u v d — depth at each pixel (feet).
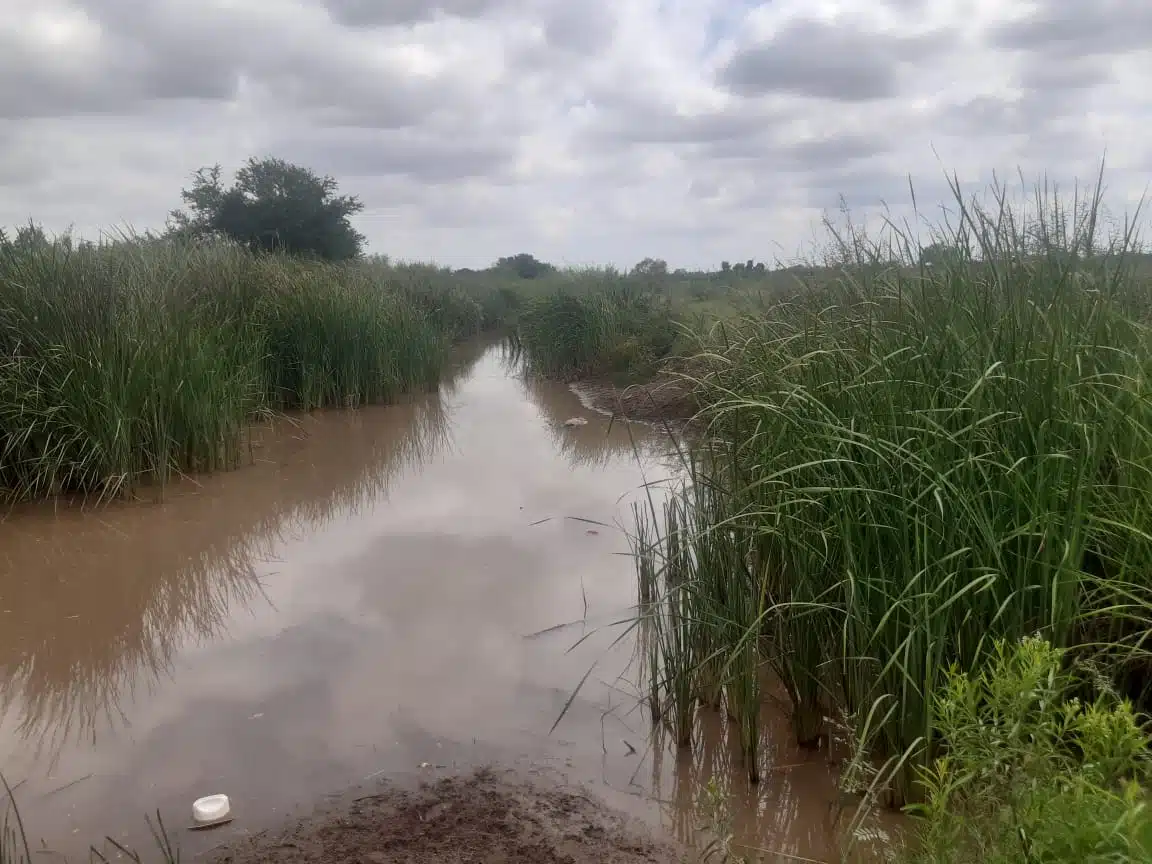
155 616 16.56
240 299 36.01
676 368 34.94
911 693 10.25
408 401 42.78
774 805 10.66
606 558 19.16
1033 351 11.41
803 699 11.80
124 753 11.84
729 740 12.16
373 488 25.98
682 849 9.85
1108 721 7.81
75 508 23.09
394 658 14.52
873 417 11.65
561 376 49.19
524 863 9.51
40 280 24.84
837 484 11.58
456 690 13.44
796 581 12.01
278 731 12.33
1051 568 10.16
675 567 14.39
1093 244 12.94
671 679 12.34
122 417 23.77
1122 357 11.67
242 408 29.73
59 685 13.85
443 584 17.81
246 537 21.27
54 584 18.25
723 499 13.99
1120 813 6.77
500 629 15.58
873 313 13.61
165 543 20.84
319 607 16.79
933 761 10.09
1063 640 9.99
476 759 11.63
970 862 7.50
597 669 14.11
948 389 11.71
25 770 11.47
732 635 12.45
